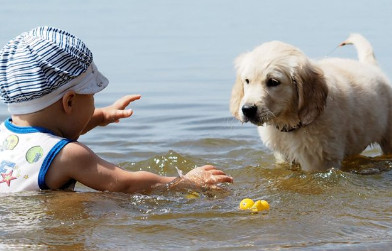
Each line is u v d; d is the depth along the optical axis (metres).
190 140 10.25
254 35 19.19
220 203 6.53
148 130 10.90
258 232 5.69
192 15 24.20
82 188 7.04
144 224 5.84
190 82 14.30
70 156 6.27
